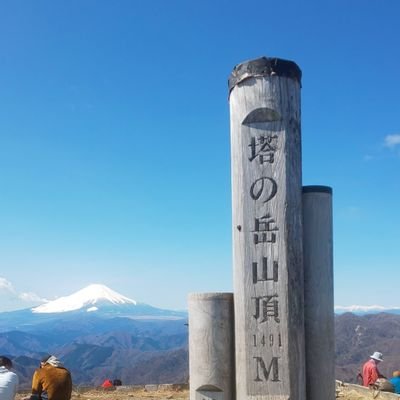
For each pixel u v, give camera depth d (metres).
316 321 2.57
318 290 2.59
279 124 2.56
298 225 2.54
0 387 3.34
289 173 2.54
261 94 2.57
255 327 2.49
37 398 3.35
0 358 3.47
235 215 2.60
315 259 2.60
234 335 2.60
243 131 2.60
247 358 2.50
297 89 2.62
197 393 2.62
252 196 2.55
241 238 2.56
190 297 2.67
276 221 2.52
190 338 2.67
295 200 2.55
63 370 3.43
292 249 2.51
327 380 2.56
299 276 2.52
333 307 2.63
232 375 2.60
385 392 5.95
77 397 7.23
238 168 2.60
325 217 2.64
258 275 2.51
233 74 2.65
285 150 2.54
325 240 2.63
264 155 2.56
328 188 2.67
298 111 2.62
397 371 6.24
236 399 2.55
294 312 2.48
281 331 2.46
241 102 2.61
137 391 8.07
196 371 2.62
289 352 2.45
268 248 2.51
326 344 2.57
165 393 7.70
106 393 7.80
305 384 2.51
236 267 2.57
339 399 6.09
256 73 2.58
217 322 2.61
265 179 2.55
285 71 2.58
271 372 2.46
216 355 2.59
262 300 2.50
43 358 3.51
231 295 2.64
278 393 2.44
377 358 6.43
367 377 6.41
